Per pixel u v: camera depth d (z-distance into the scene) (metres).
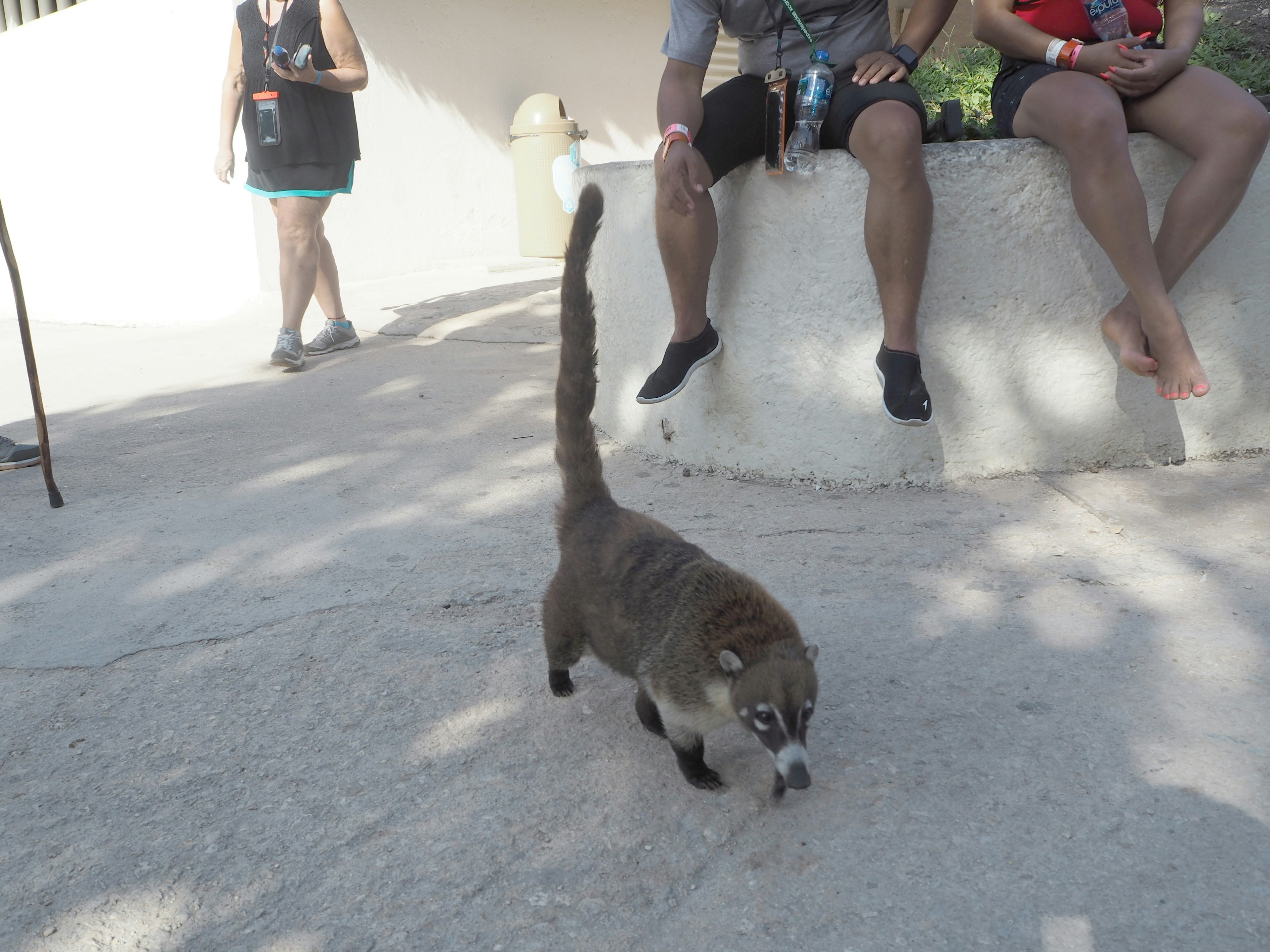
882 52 3.79
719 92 3.87
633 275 4.48
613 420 4.95
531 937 1.94
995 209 3.79
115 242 10.44
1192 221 3.59
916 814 2.22
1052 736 2.46
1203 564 3.27
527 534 3.79
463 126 10.23
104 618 3.26
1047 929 1.89
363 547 3.74
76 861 2.19
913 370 3.66
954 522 3.70
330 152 6.13
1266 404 4.22
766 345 4.04
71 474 4.69
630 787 2.38
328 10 5.97
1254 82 4.85
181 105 9.19
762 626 2.32
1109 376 4.07
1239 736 2.41
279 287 9.16
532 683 2.82
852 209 3.72
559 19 10.87
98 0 9.65
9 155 11.47
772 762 2.48
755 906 1.99
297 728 2.64
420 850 2.18
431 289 8.76
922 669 2.78
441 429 5.10
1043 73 3.76
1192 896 1.94
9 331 10.44
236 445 5.03
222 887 2.10
